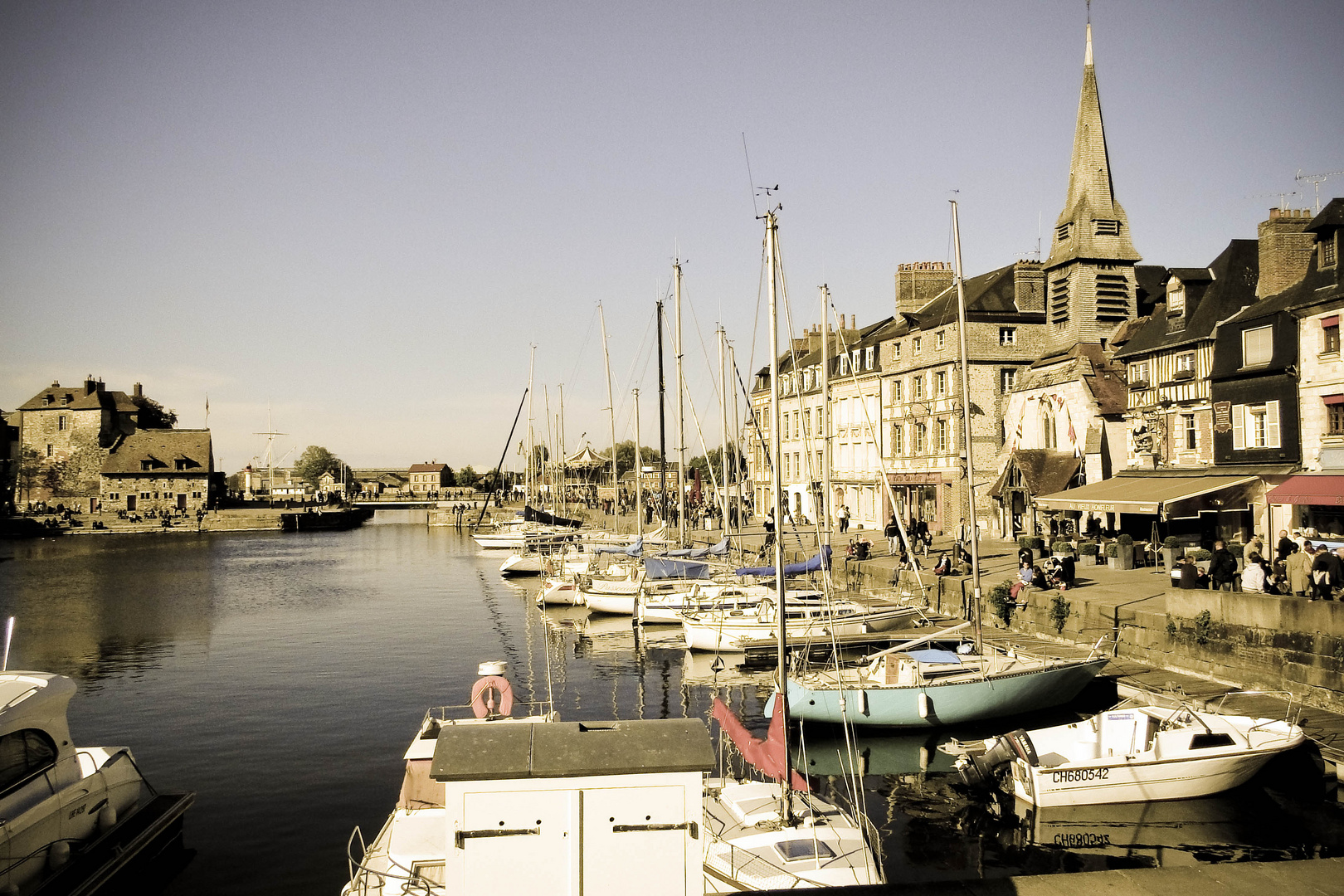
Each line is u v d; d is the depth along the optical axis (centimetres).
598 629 3838
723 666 2967
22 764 1267
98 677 2902
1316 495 2491
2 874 1156
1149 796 1561
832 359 6556
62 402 11994
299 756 2016
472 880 480
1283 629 1920
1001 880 680
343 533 11656
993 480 4603
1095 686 2223
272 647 3431
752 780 1631
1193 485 2981
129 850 1334
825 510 2969
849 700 2056
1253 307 3016
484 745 492
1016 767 1612
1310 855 1384
